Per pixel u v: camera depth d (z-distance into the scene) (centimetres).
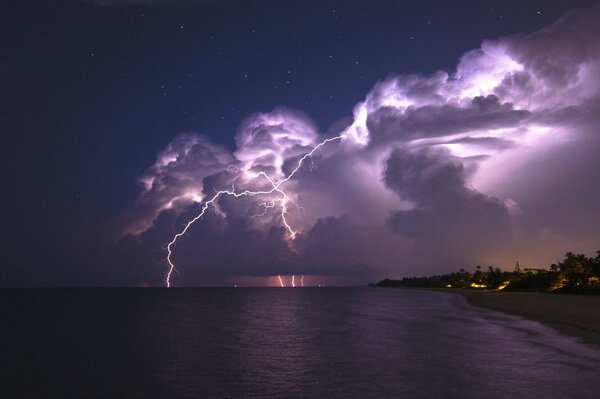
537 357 1939
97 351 2542
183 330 3541
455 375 1648
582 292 8719
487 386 1475
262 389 1547
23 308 7425
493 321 3638
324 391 1494
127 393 1583
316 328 3497
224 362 2077
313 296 13000
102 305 8325
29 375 1923
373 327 3481
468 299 7869
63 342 2948
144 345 2725
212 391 1552
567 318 3547
